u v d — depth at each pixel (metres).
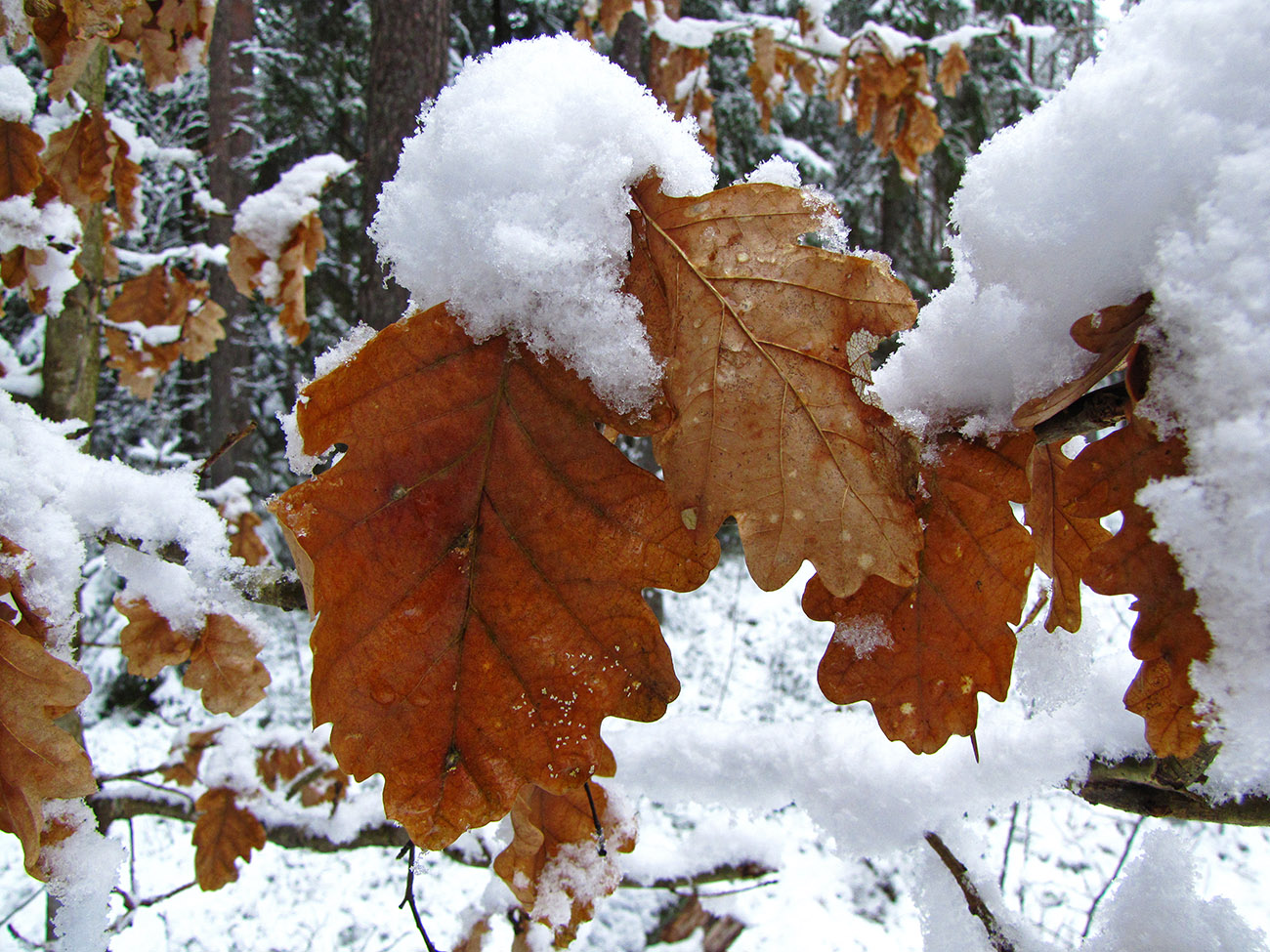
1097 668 0.34
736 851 0.68
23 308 2.21
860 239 3.84
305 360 3.37
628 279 0.23
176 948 1.61
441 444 0.22
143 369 0.99
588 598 0.22
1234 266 0.21
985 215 0.24
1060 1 3.25
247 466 2.96
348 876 1.81
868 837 0.37
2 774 0.28
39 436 0.36
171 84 0.59
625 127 0.23
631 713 0.22
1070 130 0.23
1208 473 0.21
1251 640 0.20
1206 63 0.22
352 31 3.25
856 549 0.22
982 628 0.23
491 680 0.22
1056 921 1.49
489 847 0.69
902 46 1.29
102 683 2.41
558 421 0.23
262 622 0.41
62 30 0.45
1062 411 0.23
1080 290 0.23
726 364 0.22
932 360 0.24
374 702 0.22
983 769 0.35
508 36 3.16
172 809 0.81
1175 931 0.30
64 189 0.64
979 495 0.24
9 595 0.31
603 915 1.21
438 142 0.23
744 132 3.31
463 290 0.23
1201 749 0.24
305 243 0.82
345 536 0.22
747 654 2.68
